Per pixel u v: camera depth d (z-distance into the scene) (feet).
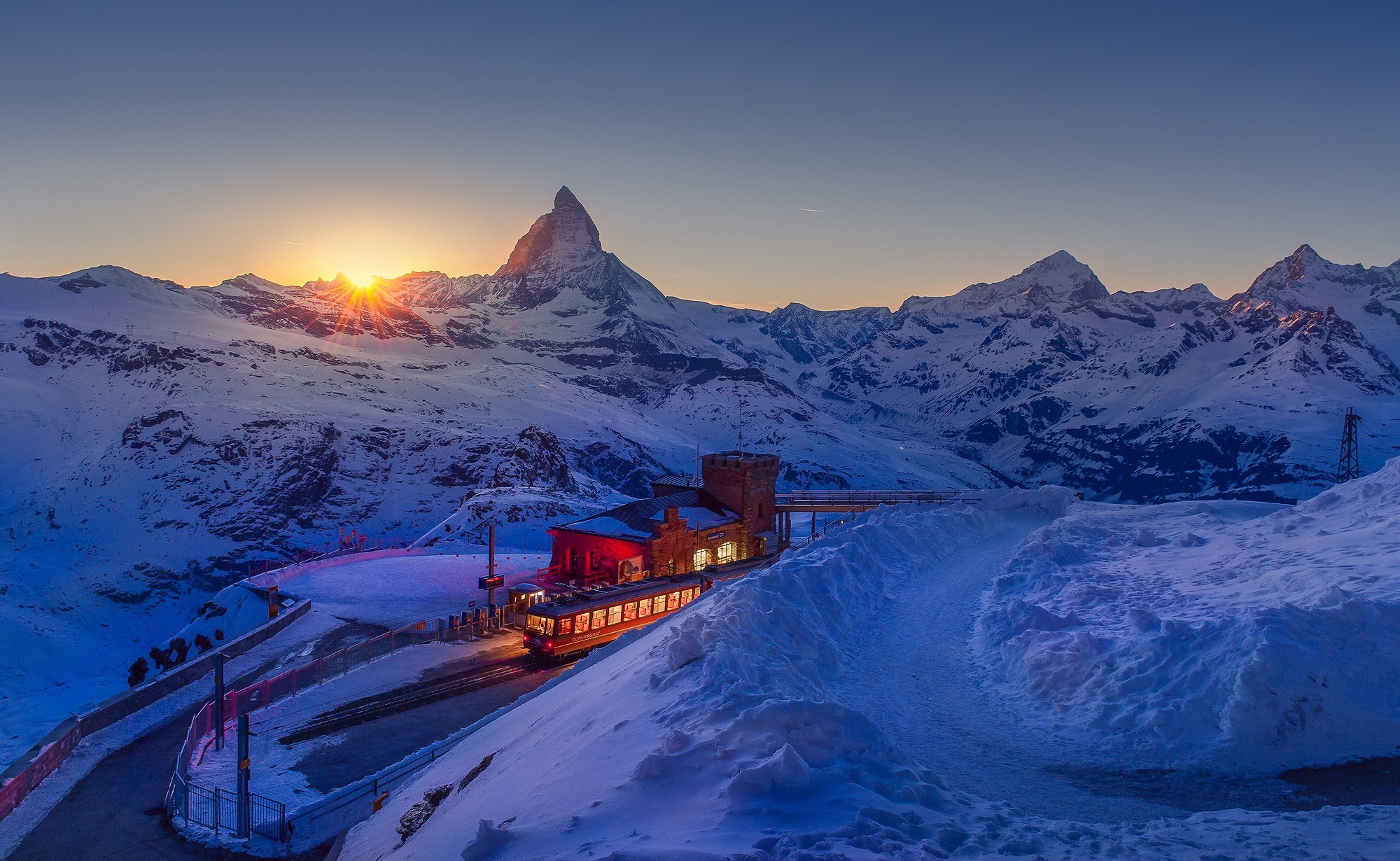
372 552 263.49
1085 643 66.95
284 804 93.50
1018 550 114.93
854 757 45.68
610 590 174.09
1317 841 36.04
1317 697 53.98
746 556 232.12
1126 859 34.83
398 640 172.55
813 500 256.32
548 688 108.27
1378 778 48.24
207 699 134.31
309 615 191.52
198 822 92.32
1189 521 134.31
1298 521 104.78
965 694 65.41
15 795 96.02
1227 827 38.91
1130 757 52.44
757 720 49.06
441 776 85.25
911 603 93.66
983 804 43.29
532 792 55.77
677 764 47.60
